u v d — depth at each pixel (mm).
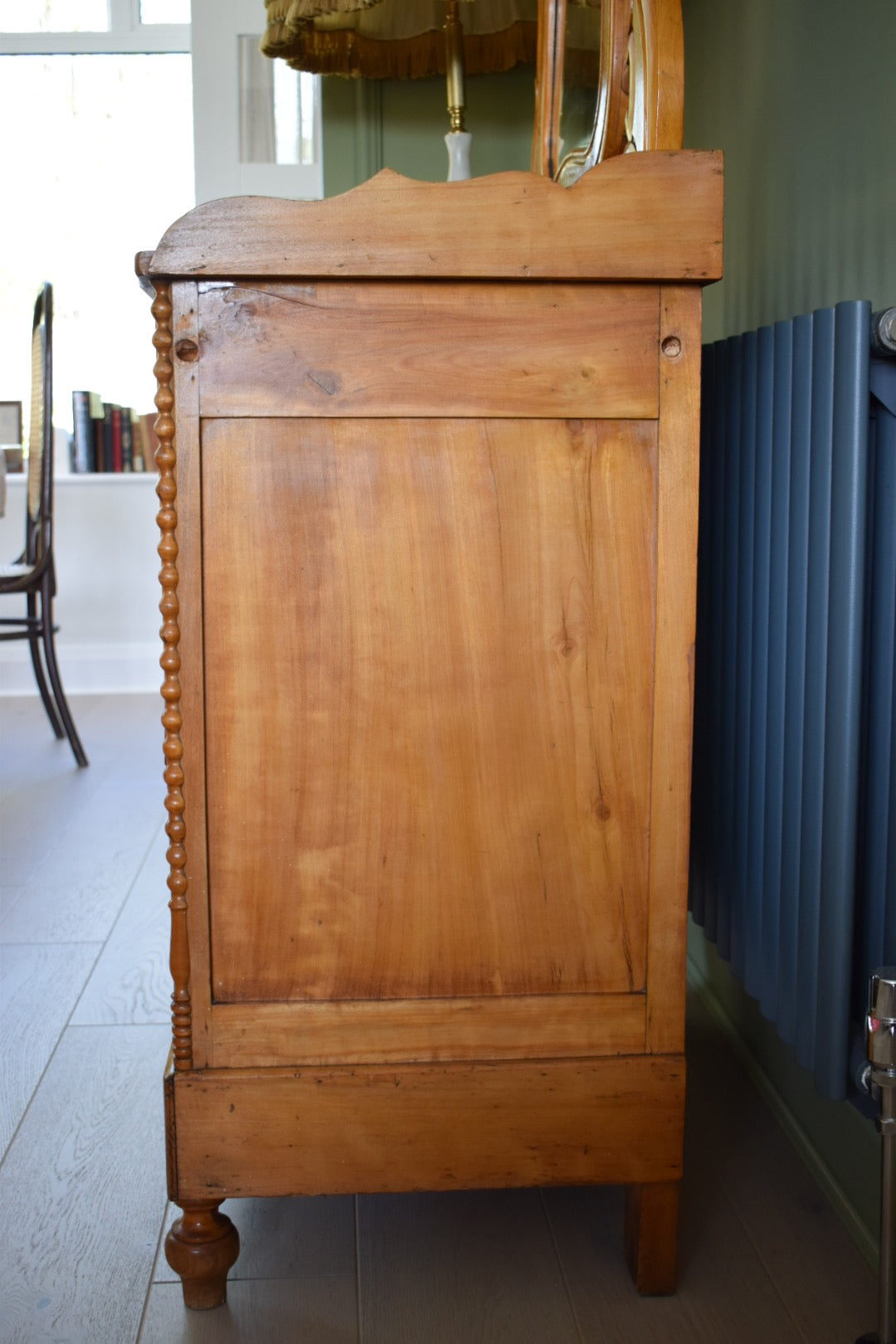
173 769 982
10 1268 1112
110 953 1880
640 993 1029
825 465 1021
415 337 948
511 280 940
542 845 1010
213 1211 1047
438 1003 1019
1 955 1868
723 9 1607
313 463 960
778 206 1373
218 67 2797
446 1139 1021
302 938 1009
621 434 970
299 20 1894
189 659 974
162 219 4500
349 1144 1019
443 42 2104
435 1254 1135
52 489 3115
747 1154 1319
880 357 989
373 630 979
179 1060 1017
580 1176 1035
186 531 960
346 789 994
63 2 4328
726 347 1329
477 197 922
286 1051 1018
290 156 2842
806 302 1276
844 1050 1021
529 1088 1020
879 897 1042
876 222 1072
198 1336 1016
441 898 1010
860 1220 1146
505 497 971
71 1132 1353
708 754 1426
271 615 974
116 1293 1076
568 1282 1091
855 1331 1020
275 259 921
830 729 1014
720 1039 1614
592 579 983
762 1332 1019
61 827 2568
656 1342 1006
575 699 996
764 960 1195
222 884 1000
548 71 1571
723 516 1354
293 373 947
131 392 4594
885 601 1023
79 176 4453
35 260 4492
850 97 1138
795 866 1113
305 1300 1065
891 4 1034
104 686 4148
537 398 959
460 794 1000
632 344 959
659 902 1016
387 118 2279
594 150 1289
